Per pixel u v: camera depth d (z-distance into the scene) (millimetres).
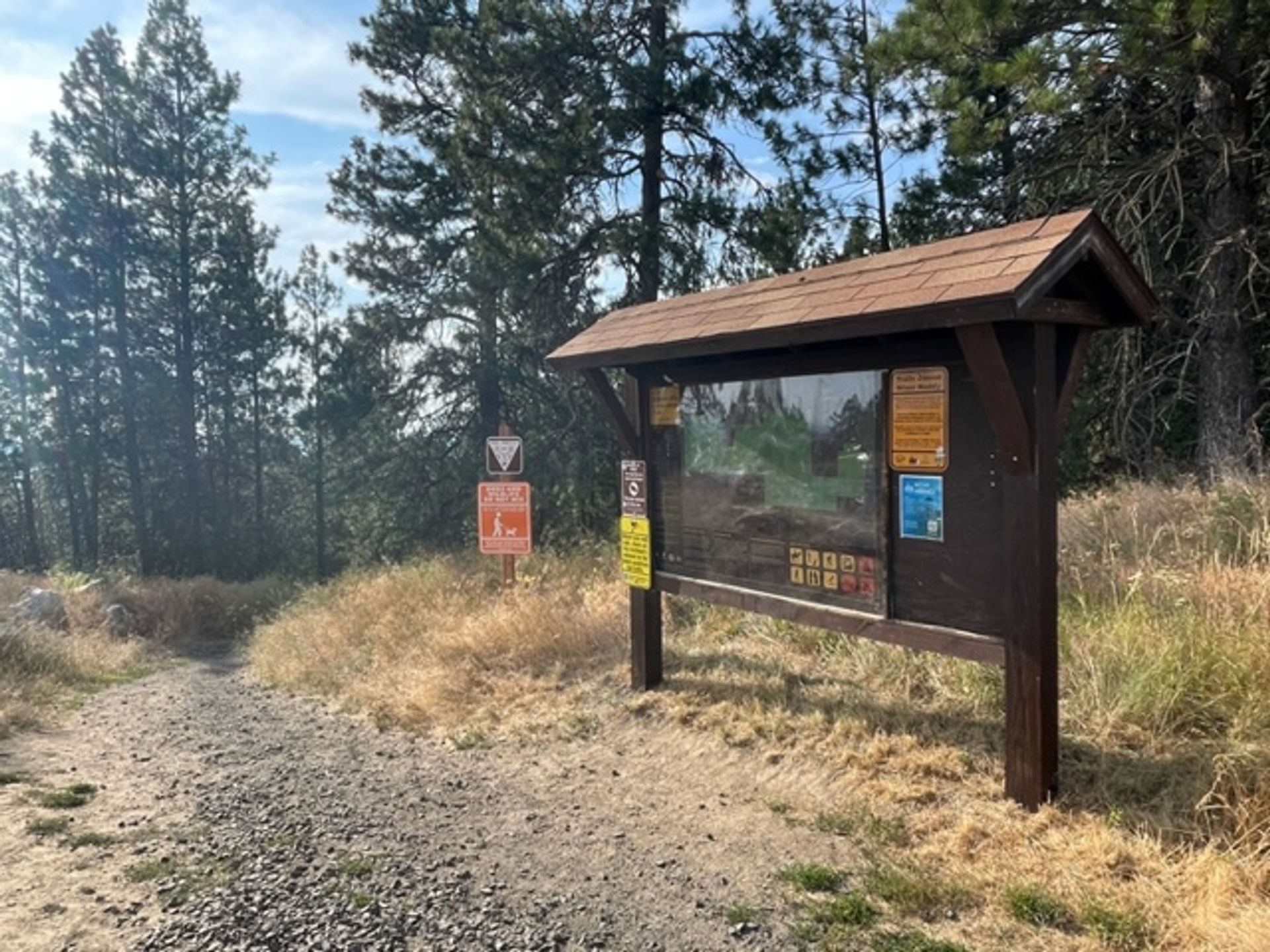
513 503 9062
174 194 22375
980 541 3836
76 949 3037
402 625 9039
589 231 13672
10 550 31125
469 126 12781
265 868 3752
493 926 3207
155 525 24938
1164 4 6723
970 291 3420
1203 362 8828
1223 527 6188
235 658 12945
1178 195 8305
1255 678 3943
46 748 6008
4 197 23578
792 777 4391
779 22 13070
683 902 3350
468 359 16156
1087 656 4520
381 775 5121
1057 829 3494
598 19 12938
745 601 5062
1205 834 3270
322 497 24094
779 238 12750
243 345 24031
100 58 21328
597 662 6691
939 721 4566
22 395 27828
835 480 4523
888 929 3041
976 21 7723
